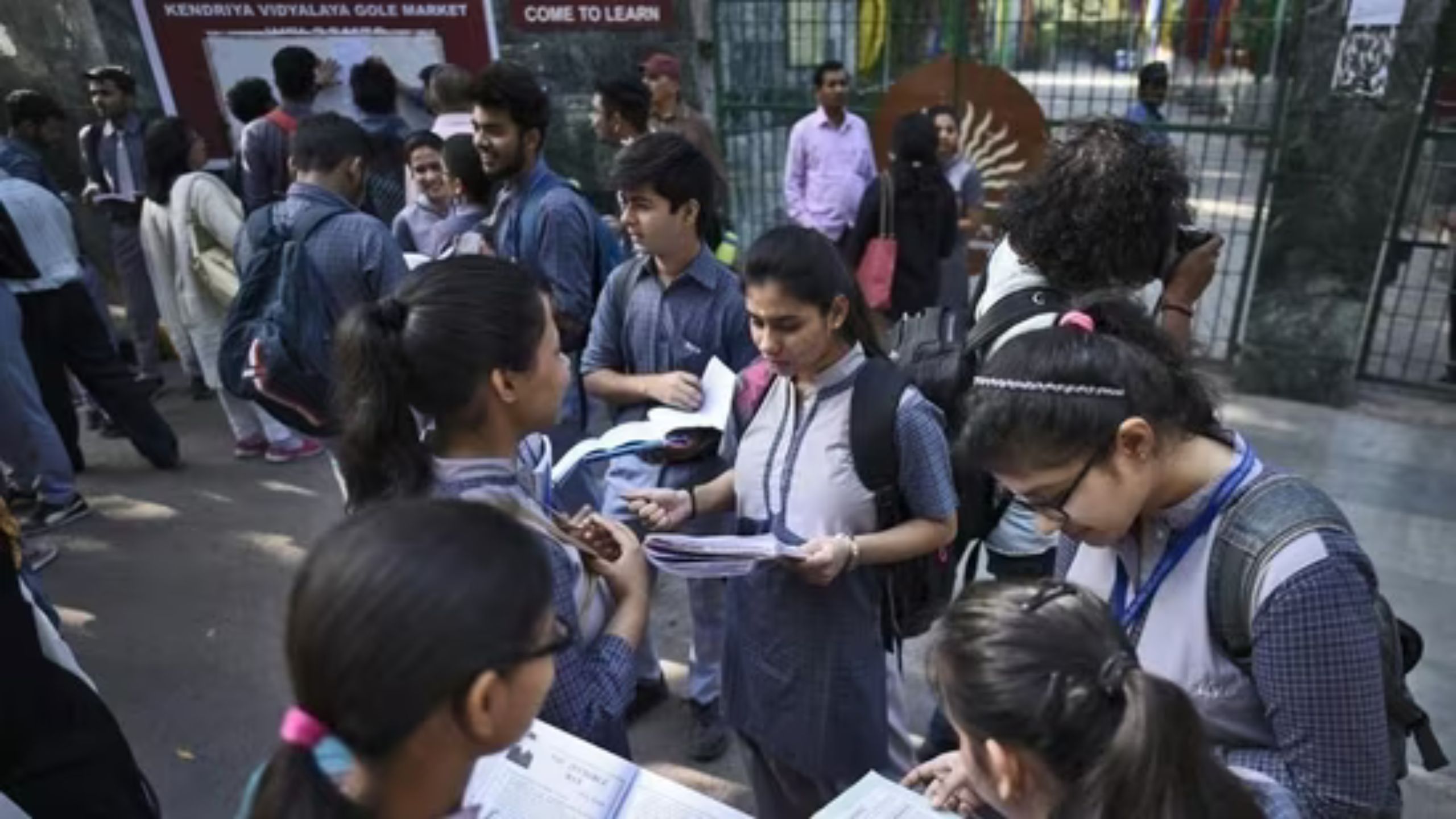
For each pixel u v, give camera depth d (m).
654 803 1.18
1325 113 4.09
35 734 1.54
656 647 3.06
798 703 1.78
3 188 3.71
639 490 2.02
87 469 4.33
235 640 3.11
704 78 5.43
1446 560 3.26
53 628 1.68
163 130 4.32
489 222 2.97
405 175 4.74
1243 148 4.69
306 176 2.79
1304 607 0.98
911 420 1.62
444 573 0.71
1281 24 4.38
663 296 2.25
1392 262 4.40
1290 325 4.44
